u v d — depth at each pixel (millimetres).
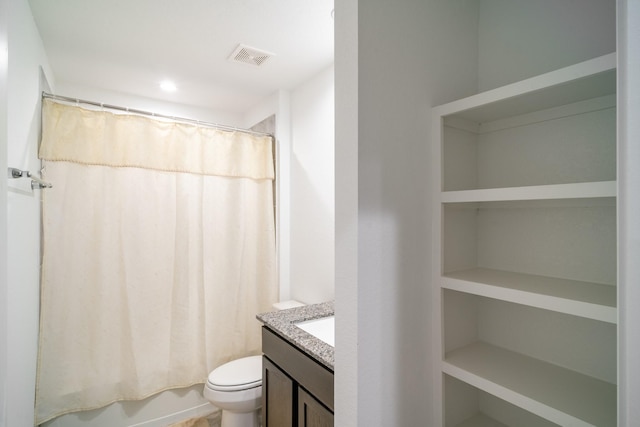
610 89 816
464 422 1104
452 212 1110
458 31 1132
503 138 1132
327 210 2057
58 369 1776
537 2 1036
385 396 910
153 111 2557
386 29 909
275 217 2477
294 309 1701
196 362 2197
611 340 879
